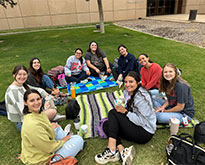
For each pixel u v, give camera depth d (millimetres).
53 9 18172
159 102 3215
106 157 2295
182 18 18250
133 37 10844
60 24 19031
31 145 1928
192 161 1861
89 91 4352
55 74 4742
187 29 12070
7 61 7234
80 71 4879
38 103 1962
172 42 8945
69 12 18828
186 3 23125
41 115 2053
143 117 2295
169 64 2613
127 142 2650
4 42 11383
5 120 3354
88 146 2621
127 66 4602
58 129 2508
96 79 5070
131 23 17781
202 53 6801
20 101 2555
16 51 8898
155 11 23594
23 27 17906
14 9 16984
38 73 3633
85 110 3508
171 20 17297
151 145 2572
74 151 2227
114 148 2291
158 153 2430
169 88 2695
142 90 2320
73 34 13141
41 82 3707
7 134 2977
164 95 3383
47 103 3107
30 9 17453
